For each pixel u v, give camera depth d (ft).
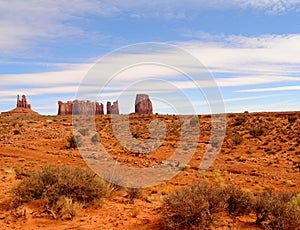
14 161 72.74
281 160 88.12
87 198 30.78
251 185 55.57
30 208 28.45
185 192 26.00
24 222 25.52
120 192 37.32
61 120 202.28
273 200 26.58
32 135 139.85
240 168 75.31
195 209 24.61
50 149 100.53
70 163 74.38
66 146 108.78
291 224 24.86
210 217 25.08
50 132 150.61
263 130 134.62
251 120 169.58
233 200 28.63
